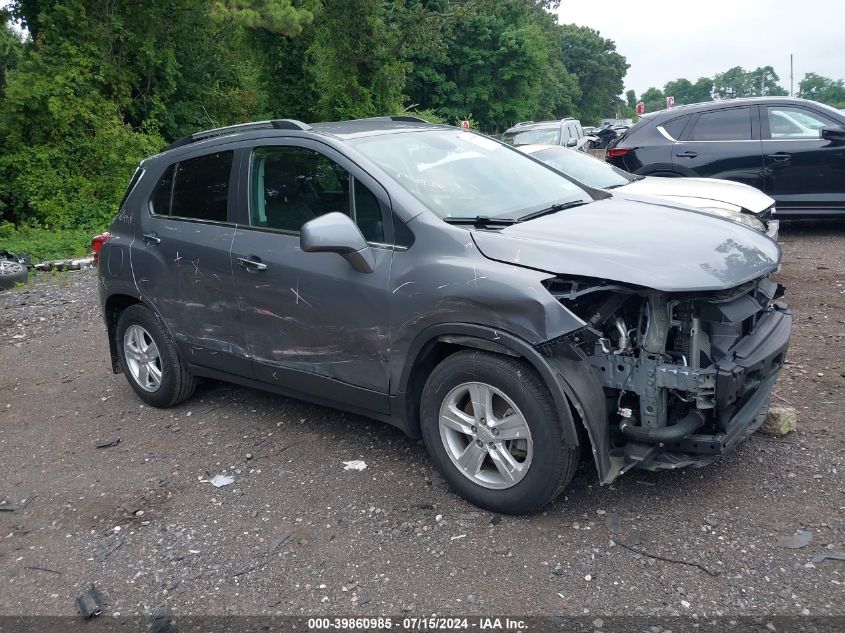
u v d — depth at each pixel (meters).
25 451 4.78
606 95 88.62
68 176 15.18
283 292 4.09
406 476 4.00
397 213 3.68
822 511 3.35
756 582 2.92
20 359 6.84
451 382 3.51
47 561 3.50
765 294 3.65
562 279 3.22
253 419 4.98
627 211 3.99
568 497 3.63
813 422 4.23
